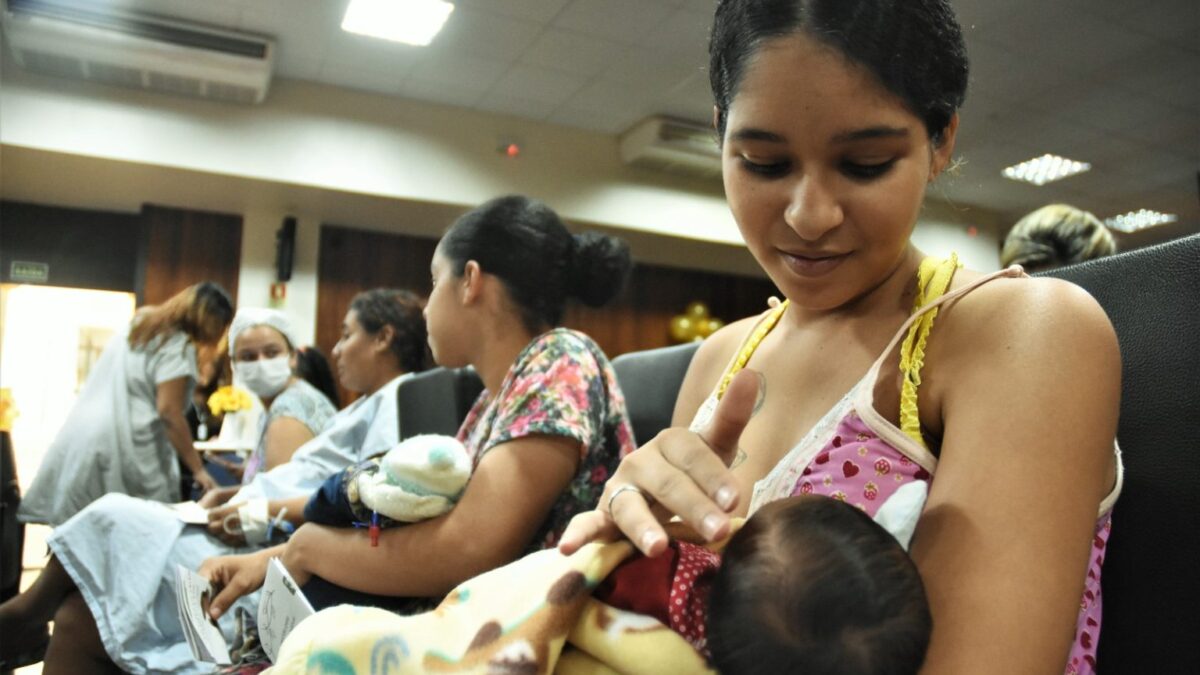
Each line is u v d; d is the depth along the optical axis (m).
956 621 0.46
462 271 1.31
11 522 3.06
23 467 6.41
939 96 0.58
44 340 6.48
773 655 0.44
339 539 1.08
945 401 0.58
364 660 0.63
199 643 1.08
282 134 5.39
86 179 5.37
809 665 0.43
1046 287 0.57
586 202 6.21
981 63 4.91
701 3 4.36
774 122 0.57
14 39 4.47
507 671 0.55
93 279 5.98
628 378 1.50
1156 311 0.76
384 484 1.04
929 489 0.57
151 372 3.19
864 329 0.71
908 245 0.73
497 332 1.31
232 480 3.77
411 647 0.61
